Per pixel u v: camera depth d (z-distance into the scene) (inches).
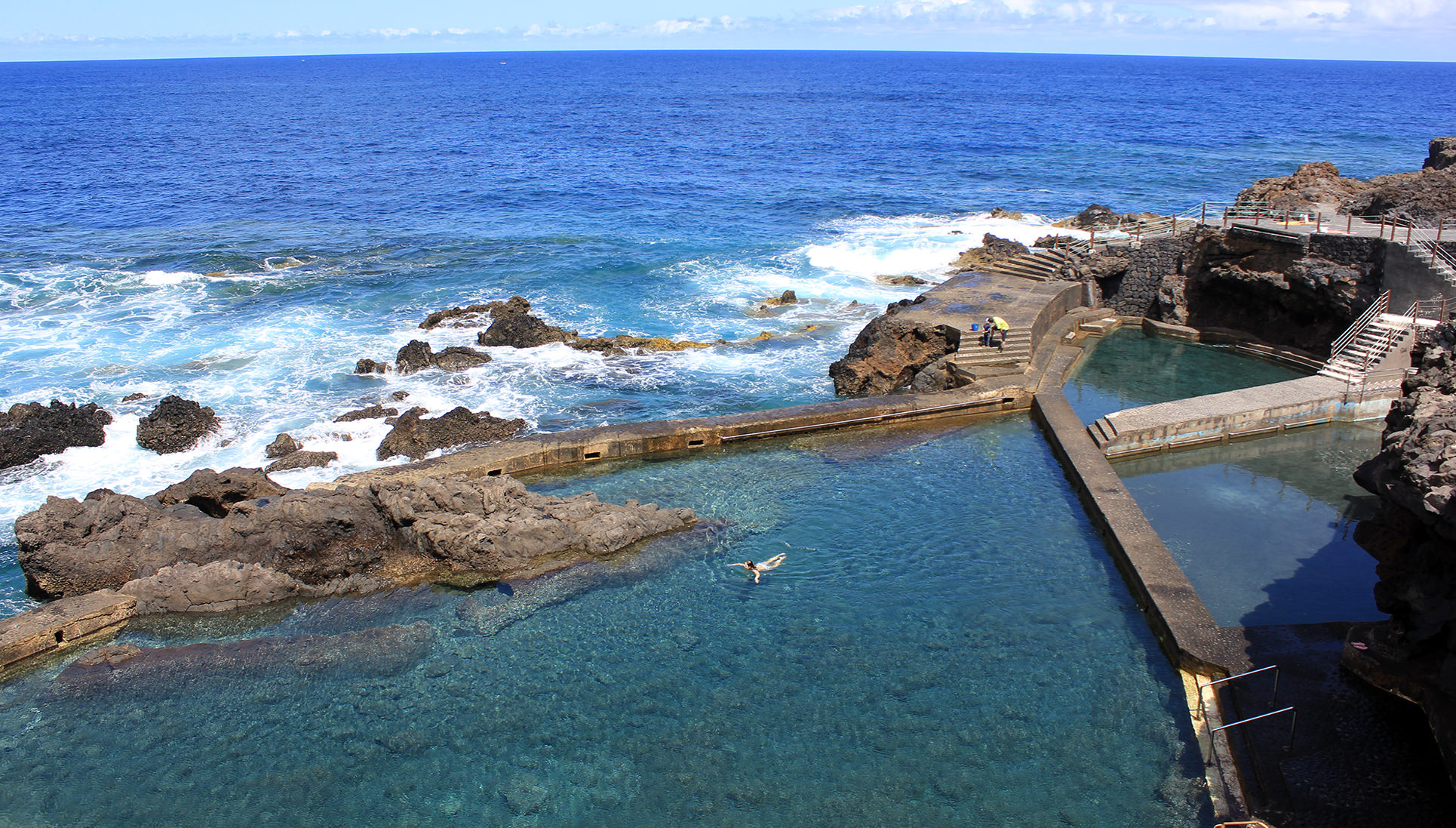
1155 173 2950.3
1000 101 6373.0
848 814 522.9
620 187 2704.2
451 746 582.2
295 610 730.2
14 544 840.9
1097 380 1232.8
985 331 1205.1
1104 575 762.2
